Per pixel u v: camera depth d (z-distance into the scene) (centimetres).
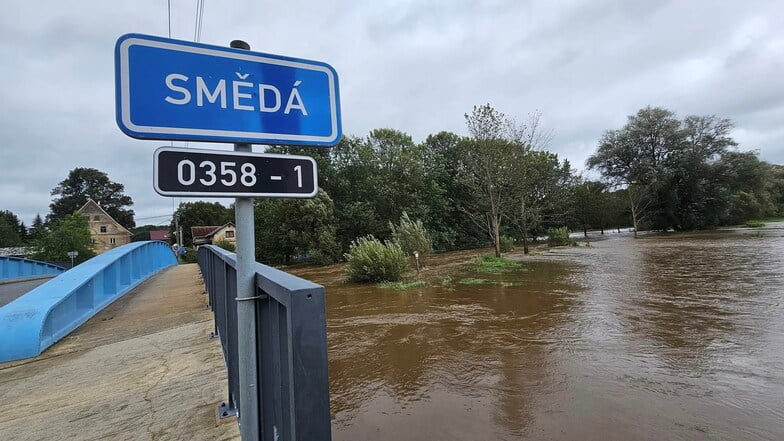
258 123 121
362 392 327
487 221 1820
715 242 1666
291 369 80
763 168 2859
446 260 1598
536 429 248
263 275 115
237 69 119
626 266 1038
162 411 253
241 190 114
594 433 239
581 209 3161
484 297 710
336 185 2312
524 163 1494
